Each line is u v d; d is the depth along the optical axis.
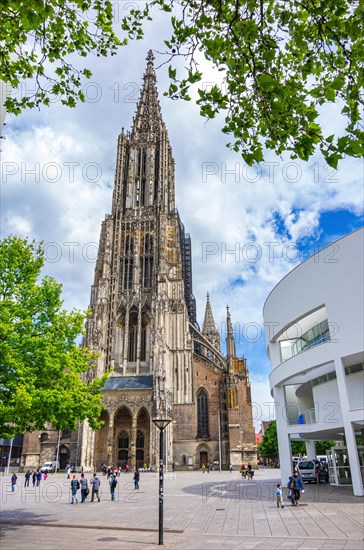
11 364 23.47
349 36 8.86
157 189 119.38
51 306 27.80
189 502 34.19
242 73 9.43
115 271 106.69
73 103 12.73
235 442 90.06
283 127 9.09
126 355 96.94
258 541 18.41
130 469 82.50
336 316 34.44
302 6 9.02
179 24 9.50
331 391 38.53
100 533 21.12
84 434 83.88
